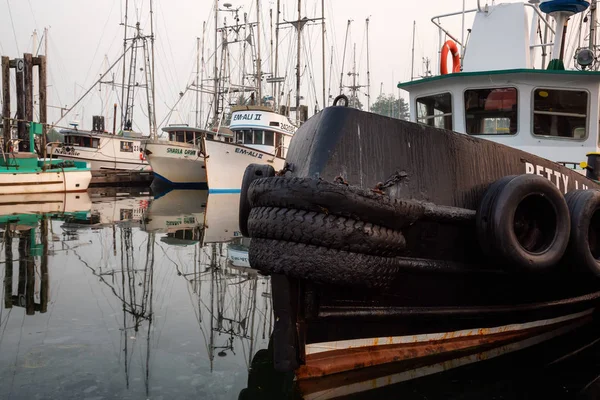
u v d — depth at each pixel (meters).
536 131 6.13
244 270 7.53
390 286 3.78
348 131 3.67
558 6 6.46
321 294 3.62
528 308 4.63
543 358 4.32
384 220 3.39
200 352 4.31
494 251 3.83
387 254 3.46
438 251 3.95
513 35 7.44
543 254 3.91
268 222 3.43
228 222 13.38
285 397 3.50
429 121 6.82
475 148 4.19
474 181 4.13
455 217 3.94
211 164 22.39
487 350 4.50
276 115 23.50
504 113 6.20
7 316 5.14
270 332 4.86
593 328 5.35
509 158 4.41
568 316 5.30
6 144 19.47
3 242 9.40
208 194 22.80
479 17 7.72
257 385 3.69
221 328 4.95
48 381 3.64
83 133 29.94
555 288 4.75
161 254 8.66
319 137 3.68
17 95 20.98
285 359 3.63
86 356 4.14
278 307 3.65
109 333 4.71
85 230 11.21
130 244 9.59
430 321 4.13
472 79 6.19
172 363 4.05
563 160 6.09
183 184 28.92
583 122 6.04
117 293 6.09
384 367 4.02
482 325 4.43
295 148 4.17
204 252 8.95
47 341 4.45
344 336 3.82
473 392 3.64
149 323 5.04
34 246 9.03
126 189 27.23
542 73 5.90
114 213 14.84
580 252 4.14
